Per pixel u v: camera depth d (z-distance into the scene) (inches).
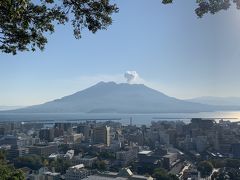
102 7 1026.7
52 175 6934.1
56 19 1038.4
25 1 859.4
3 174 2455.7
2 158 4384.8
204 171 7662.4
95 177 6023.6
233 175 7037.4
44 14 1016.2
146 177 6151.6
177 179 6683.1
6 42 1043.9
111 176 6254.9
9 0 844.0
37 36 1048.8
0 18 941.2
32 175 6688.0
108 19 1048.8
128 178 6043.3
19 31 1016.2
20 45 1064.2
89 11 1032.2
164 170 7283.5
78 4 1021.2
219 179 6978.4
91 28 1052.5
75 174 7037.4
